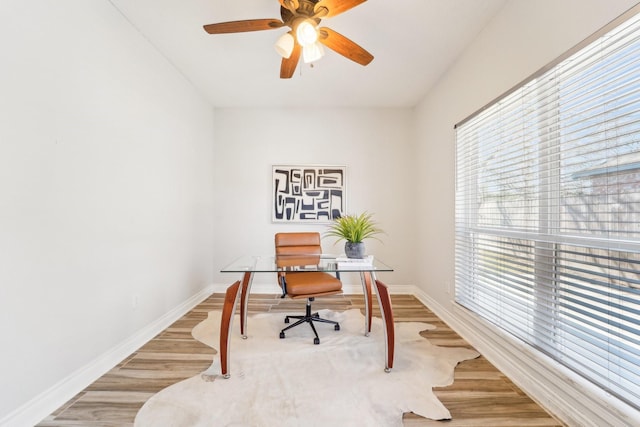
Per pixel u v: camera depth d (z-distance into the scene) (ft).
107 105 6.16
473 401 5.07
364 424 4.47
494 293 6.68
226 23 5.43
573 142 4.58
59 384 4.97
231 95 11.16
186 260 9.82
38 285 4.66
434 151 10.13
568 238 4.63
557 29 4.76
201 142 11.09
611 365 3.94
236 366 6.20
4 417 4.17
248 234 12.41
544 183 5.20
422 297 11.19
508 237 6.13
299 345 7.24
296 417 4.61
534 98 5.39
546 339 5.08
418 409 4.80
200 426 4.41
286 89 10.61
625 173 3.77
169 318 8.64
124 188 6.69
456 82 8.46
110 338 6.20
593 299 4.17
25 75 4.47
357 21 6.78
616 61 3.85
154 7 6.39
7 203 4.23
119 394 5.23
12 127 4.29
